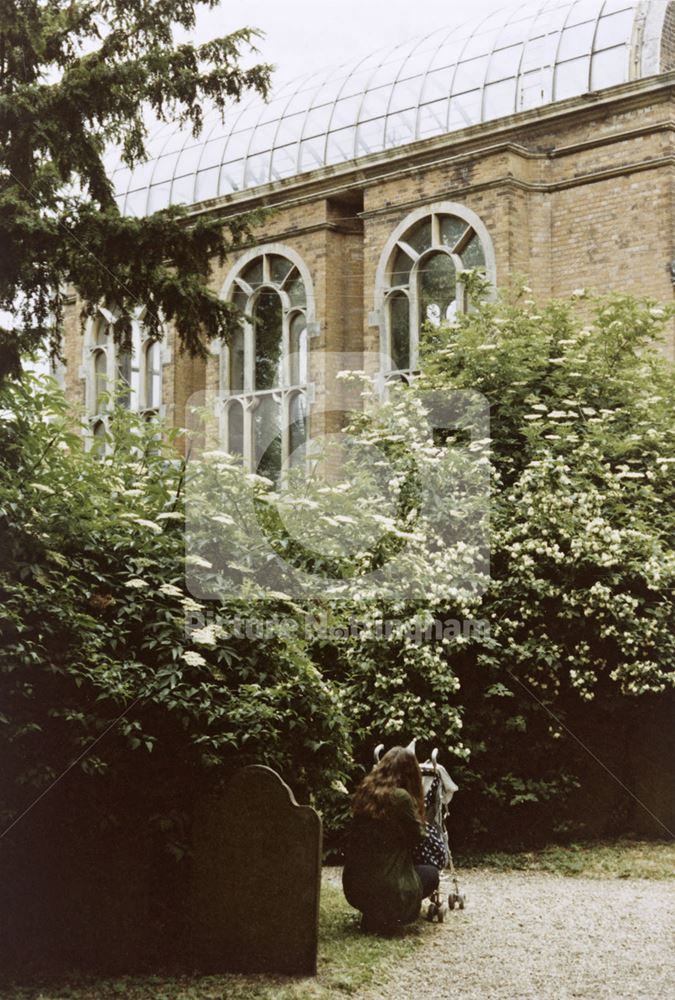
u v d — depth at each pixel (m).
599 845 10.34
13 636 6.43
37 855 6.61
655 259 17.34
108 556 7.04
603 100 17.78
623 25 18.81
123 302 10.23
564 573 10.38
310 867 6.27
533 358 11.61
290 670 7.44
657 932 7.18
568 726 10.73
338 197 20.94
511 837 10.46
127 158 10.76
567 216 18.33
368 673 9.99
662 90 17.33
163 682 6.67
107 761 6.60
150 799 6.75
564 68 19.27
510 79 19.89
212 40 10.41
